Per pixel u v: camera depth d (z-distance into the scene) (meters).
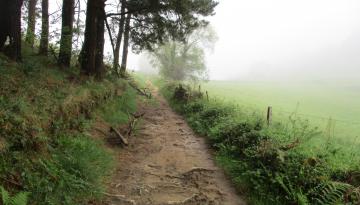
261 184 8.47
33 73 11.12
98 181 8.07
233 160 10.41
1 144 6.34
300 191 7.32
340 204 6.79
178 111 22.56
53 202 6.35
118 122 14.78
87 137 10.41
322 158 8.55
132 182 8.85
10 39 11.38
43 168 6.89
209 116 17.06
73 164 7.94
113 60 25.22
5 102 7.75
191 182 9.28
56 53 16.48
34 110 8.34
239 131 12.30
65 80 12.74
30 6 19.47
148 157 11.26
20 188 6.05
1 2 11.39
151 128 16.05
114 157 10.43
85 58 15.88
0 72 9.41
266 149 9.47
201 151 12.50
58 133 8.88
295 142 9.29
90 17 15.81
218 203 8.00
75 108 10.91
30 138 7.25
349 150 10.15
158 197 8.14
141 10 19.31
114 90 18.84
